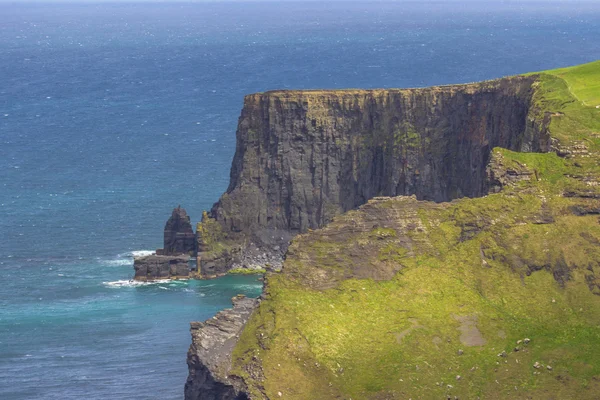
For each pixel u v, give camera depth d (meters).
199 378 192.12
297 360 188.62
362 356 190.62
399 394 183.75
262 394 183.62
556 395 183.75
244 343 193.62
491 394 184.75
